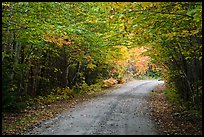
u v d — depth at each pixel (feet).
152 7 33.53
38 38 53.31
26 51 66.18
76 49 81.15
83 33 66.33
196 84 49.93
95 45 77.51
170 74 67.82
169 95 79.41
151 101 73.61
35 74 74.02
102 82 127.03
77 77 106.52
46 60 82.07
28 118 45.03
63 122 42.47
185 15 33.19
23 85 67.26
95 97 83.66
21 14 45.03
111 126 39.50
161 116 48.29
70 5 58.13
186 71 55.16
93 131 36.19
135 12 34.09
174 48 51.72
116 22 38.55
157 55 61.21
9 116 45.55
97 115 49.52
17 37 50.03
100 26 66.49
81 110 56.03
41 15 48.67
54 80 89.45
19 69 55.11
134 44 61.26
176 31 37.76
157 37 46.57
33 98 68.59
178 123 41.50
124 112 53.31
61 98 75.92
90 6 59.67
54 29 51.39
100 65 115.75
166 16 34.42
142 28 38.86
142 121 43.47
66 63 90.53
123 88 122.31
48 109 56.39
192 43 44.60
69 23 58.95
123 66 145.79
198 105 48.85
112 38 63.62
